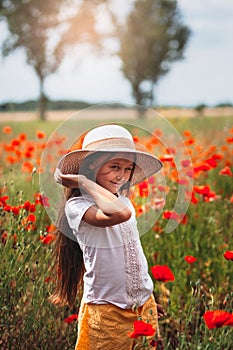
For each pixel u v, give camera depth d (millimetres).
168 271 2826
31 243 3322
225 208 5105
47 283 3369
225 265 4320
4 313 3256
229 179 6191
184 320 3729
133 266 2695
